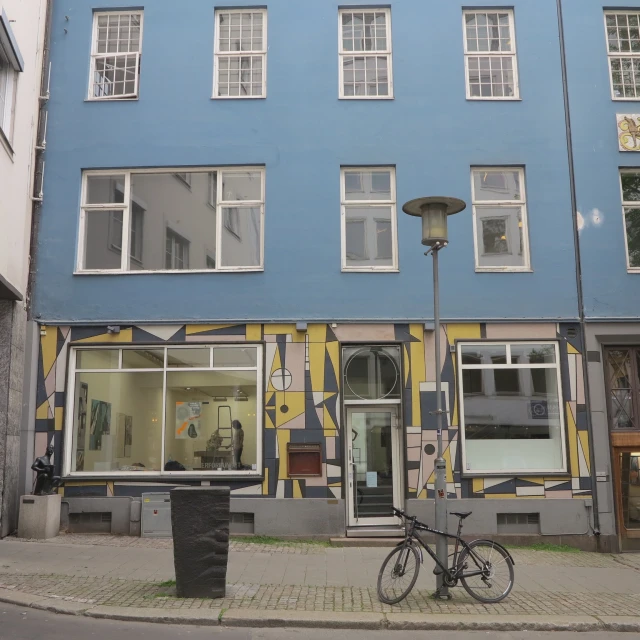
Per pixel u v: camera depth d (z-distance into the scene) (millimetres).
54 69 14297
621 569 11203
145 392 13453
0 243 11914
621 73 14398
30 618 7770
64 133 14078
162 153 13992
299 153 13945
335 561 11039
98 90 14359
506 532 12875
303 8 14484
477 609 8422
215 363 13461
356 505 13188
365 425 13453
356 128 14031
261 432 13141
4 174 12055
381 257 13797
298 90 14156
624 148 13992
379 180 14078
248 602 8484
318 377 13258
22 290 13180
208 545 8672
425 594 9055
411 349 13320
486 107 14102
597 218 13758
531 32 14398
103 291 13586
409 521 9641
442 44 14336
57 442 13172
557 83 14188
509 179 14070
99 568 10094
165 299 13562
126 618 7840
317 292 13500
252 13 14664
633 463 13117
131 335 13484
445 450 13023
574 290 13531
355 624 7863
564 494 12930
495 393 13297
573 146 13977
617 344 13422
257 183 14039
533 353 13430
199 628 7695
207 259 13789
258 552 11648
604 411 13156
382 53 14492
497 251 13820
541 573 10711
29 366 13281
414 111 14086
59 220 13797
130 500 12961
